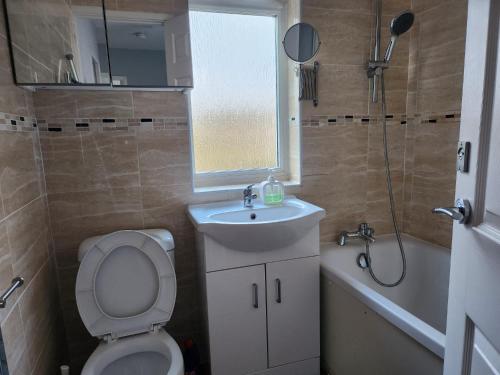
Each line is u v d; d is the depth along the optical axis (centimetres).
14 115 128
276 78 200
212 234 144
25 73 132
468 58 81
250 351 162
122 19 150
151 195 174
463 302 84
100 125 163
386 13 194
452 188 180
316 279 166
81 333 175
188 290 187
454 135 176
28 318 124
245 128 197
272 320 162
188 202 180
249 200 175
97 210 168
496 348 70
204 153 192
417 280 198
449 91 177
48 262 155
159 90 168
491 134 73
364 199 208
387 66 189
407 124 206
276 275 159
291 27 179
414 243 201
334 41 188
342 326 160
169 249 154
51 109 155
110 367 138
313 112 191
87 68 142
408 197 211
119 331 143
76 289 137
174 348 137
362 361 147
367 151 204
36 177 147
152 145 171
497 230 70
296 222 148
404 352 122
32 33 133
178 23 157
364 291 142
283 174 206
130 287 144
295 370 170
